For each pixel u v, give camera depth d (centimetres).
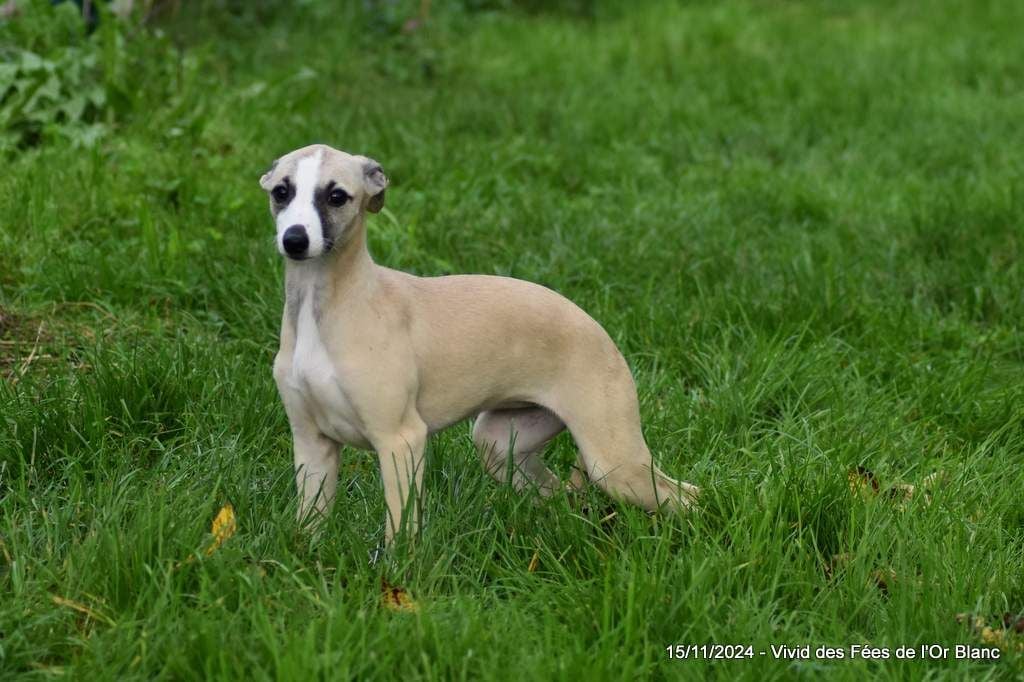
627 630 389
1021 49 1372
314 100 984
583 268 727
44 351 600
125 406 524
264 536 441
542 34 1391
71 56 855
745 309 684
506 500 475
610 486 463
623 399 460
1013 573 450
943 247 803
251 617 390
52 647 390
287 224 409
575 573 445
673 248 767
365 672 373
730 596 421
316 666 362
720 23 1473
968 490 515
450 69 1238
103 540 416
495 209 820
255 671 363
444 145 941
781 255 766
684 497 482
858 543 462
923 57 1326
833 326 685
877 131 1079
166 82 903
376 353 426
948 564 445
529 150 958
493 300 454
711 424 569
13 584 411
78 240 705
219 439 513
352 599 406
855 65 1291
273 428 538
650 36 1416
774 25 1486
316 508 455
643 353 633
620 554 446
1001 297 732
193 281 673
